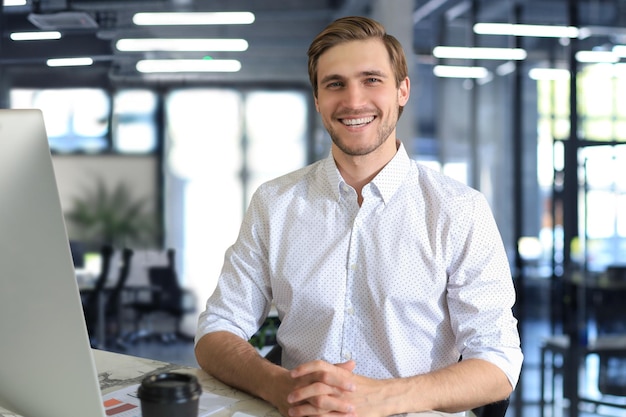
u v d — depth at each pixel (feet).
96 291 20.92
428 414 3.98
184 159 21.59
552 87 20.34
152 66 21.15
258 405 4.07
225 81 21.59
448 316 5.08
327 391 3.85
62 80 20.77
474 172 21.24
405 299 4.96
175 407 2.99
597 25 20.01
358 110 4.89
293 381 3.96
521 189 20.62
